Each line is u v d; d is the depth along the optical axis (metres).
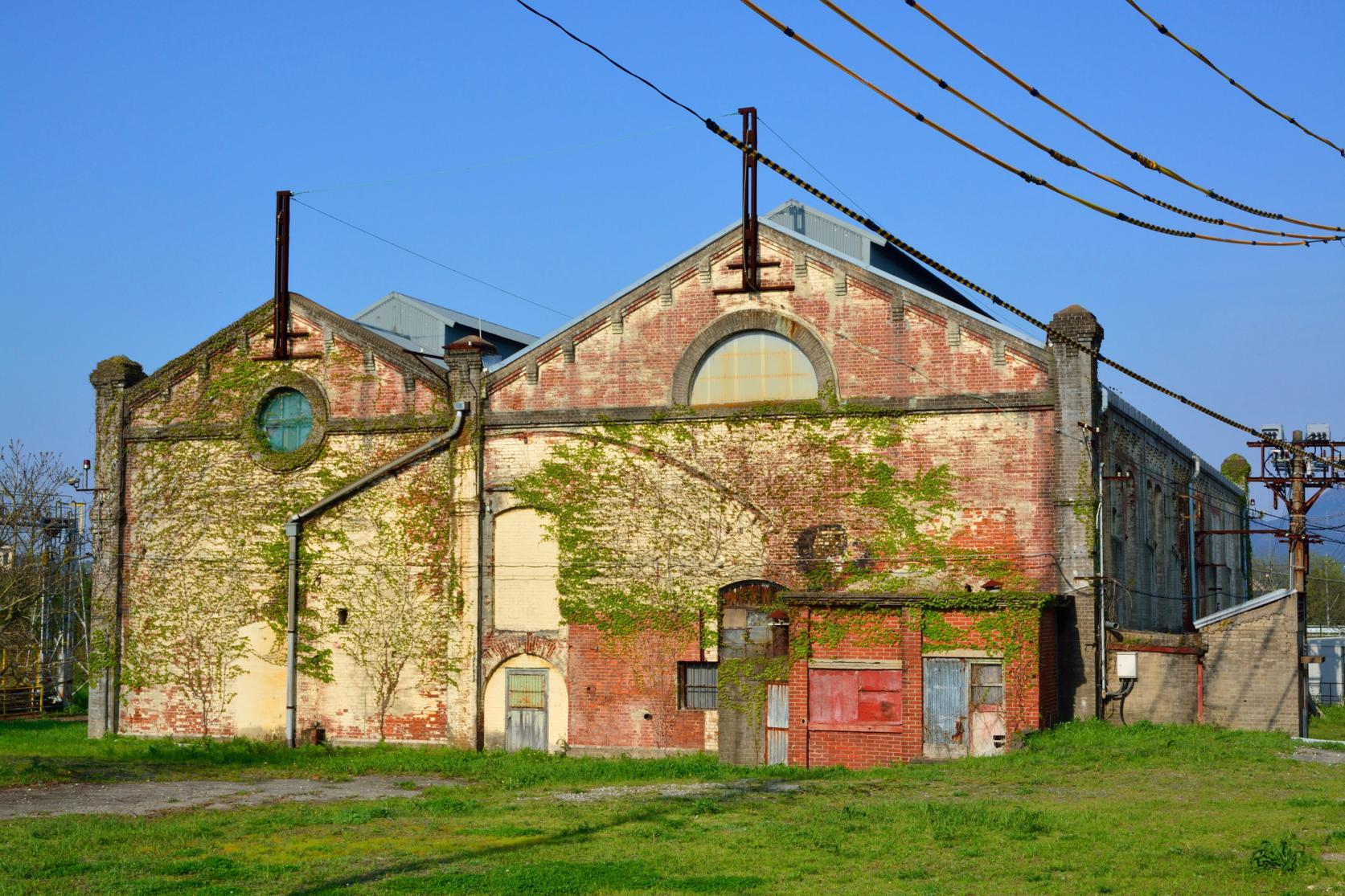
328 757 33.25
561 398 33.50
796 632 29.66
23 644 48.03
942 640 28.91
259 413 36.12
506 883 16.97
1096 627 29.95
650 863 18.03
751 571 31.66
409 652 34.25
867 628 29.28
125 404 37.03
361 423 35.16
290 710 34.88
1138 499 37.47
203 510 36.25
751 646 31.58
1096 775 25.22
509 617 33.47
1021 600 28.45
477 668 33.50
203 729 35.75
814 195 15.73
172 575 36.31
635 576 32.50
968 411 30.66
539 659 33.19
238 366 36.38
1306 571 43.00
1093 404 30.12
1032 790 23.66
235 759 33.00
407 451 34.81
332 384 35.56
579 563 32.97
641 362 32.97
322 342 35.75
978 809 20.92
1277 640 30.12
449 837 20.78
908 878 16.73
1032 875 16.55
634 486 32.72
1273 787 23.33
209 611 35.97
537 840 20.25
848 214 16.06
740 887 16.47
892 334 31.28
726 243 32.59
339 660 34.78
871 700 29.12
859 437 31.25
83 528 49.16
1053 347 30.23
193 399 36.59
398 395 35.03
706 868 17.72
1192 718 30.22
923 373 31.00
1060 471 30.03
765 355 32.22
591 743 32.53
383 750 34.03
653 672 32.22
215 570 36.00
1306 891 15.20
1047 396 30.17
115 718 36.56
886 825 20.33
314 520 35.28
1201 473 48.41
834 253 31.77
